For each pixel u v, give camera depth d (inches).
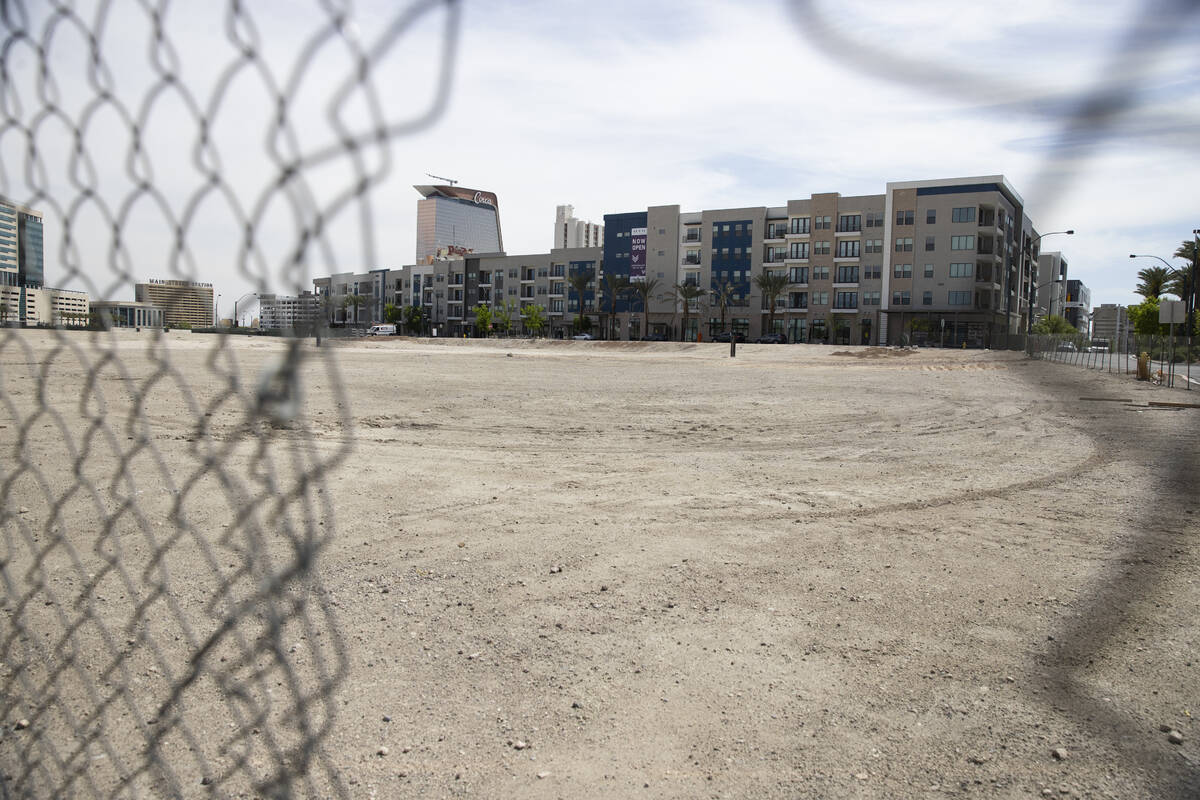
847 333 2972.4
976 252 2498.8
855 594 173.3
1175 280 2034.9
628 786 102.0
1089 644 145.9
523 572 184.9
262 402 44.1
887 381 893.8
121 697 118.3
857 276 2945.4
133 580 167.8
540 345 2373.3
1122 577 185.3
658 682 130.6
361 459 319.3
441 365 1071.0
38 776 98.1
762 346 2096.5
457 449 361.4
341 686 125.3
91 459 293.6
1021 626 155.1
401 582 175.0
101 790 95.7
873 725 117.4
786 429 464.4
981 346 2395.4
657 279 3624.5
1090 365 1352.1
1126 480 308.7
